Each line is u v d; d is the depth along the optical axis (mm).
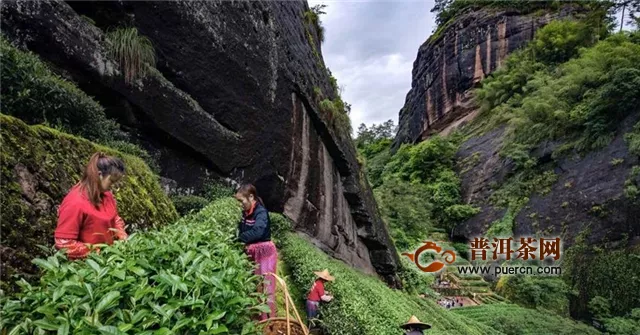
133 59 5270
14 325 1296
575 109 23734
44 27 4305
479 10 42312
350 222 12898
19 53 3510
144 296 1366
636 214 18172
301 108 9852
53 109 3650
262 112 7996
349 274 7336
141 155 4977
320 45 14469
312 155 10281
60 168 2699
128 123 5535
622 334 15195
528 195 24703
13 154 2277
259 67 7969
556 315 17156
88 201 1963
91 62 4770
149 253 1620
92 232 1960
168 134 5961
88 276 1390
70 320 1222
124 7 5340
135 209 3484
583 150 22703
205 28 6547
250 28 7836
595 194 20359
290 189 8969
